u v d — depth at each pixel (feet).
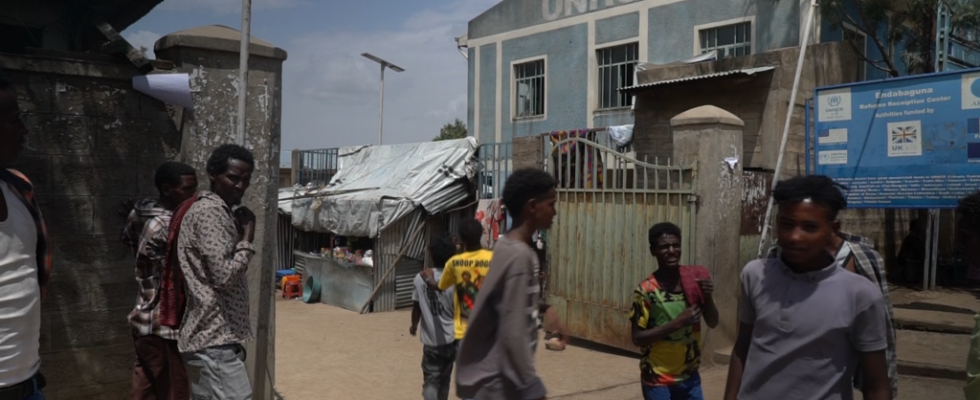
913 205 24.54
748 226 25.44
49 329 15.29
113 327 16.17
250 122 17.34
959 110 23.54
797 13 44.55
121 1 24.80
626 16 53.93
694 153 24.26
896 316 24.66
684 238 24.23
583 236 27.84
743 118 30.37
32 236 8.71
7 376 8.18
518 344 7.81
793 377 8.12
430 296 16.93
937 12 31.63
